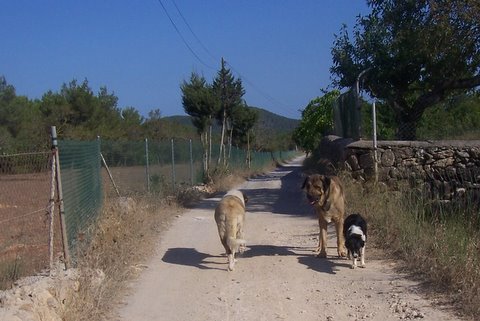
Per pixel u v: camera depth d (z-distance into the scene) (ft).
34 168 31.53
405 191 40.11
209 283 25.91
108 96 130.62
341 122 58.85
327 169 52.21
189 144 67.00
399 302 21.74
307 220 41.29
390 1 52.65
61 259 24.95
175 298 23.89
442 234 27.43
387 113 62.59
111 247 28.89
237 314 21.86
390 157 44.37
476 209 35.94
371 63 55.06
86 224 30.45
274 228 38.47
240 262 29.43
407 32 50.78
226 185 73.46
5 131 81.41
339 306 22.17
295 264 28.55
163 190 52.60
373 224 33.71
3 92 101.30
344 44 57.72
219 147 92.68
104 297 22.67
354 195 39.58
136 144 52.75
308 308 22.24
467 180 43.27
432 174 43.83
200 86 88.43
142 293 24.58
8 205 33.19
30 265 23.76
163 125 124.88
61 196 24.11
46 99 117.70
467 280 21.86
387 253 29.30
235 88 94.43
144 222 37.50
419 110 55.77
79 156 30.22
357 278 25.62
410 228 29.76
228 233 27.43
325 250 29.50
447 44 47.70
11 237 29.73
